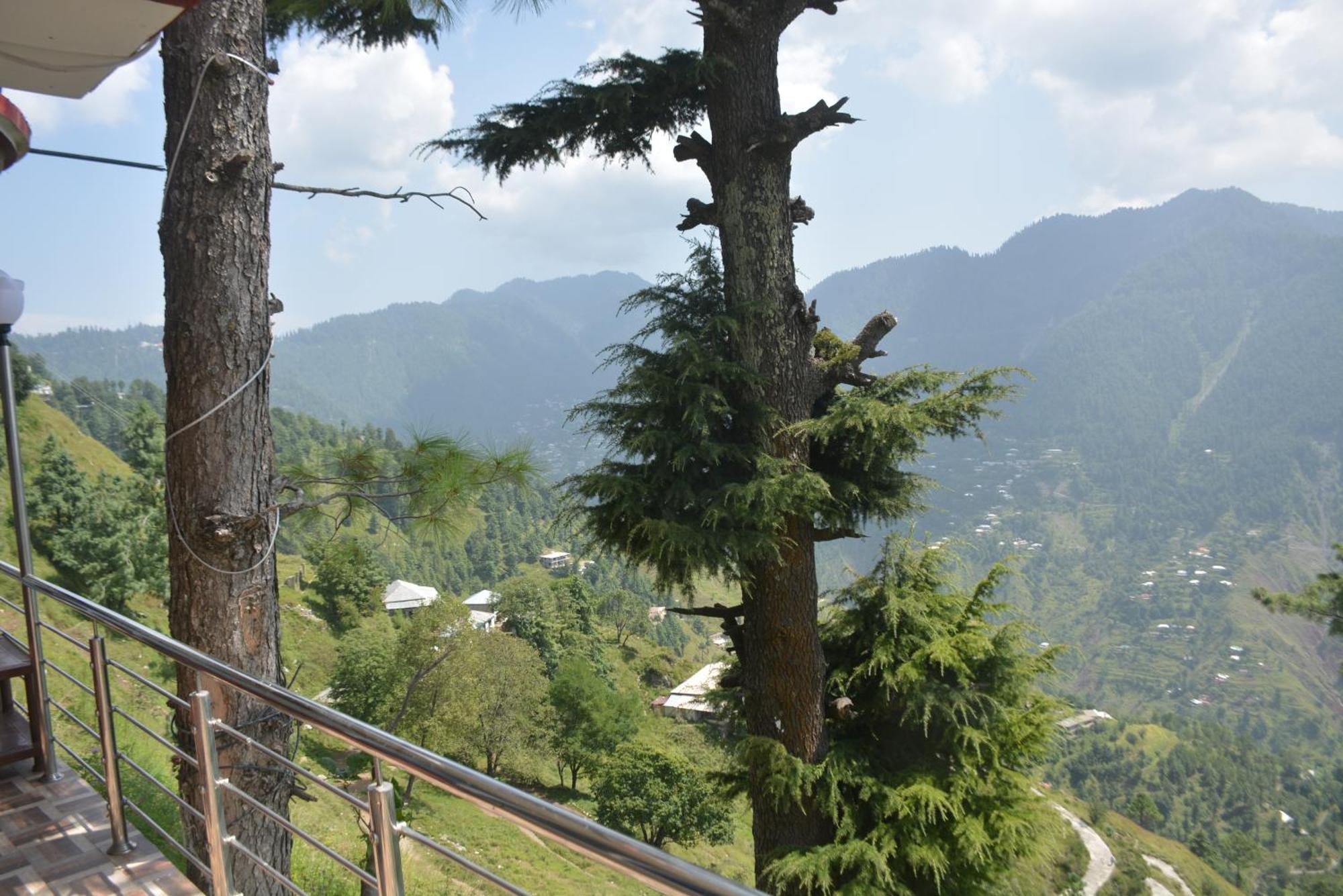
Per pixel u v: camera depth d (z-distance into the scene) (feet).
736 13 25.62
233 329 15.40
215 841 9.62
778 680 26.32
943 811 23.97
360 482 17.13
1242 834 385.09
